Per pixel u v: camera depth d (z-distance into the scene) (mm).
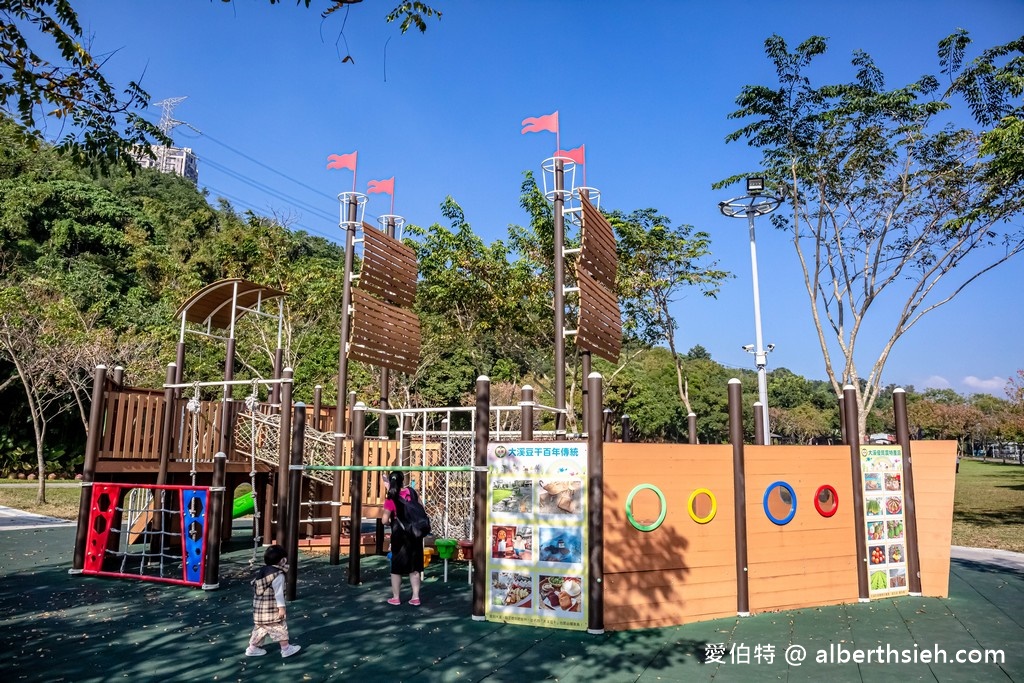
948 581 9516
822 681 5527
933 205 18094
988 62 15711
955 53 16109
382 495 12688
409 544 8281
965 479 39438
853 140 18625
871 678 5609
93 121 7336
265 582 6152
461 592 9086
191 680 5426
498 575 7520
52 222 37406
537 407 9031
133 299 35250
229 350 13773
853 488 9055
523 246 22672
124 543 13172
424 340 26812
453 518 11828
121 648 6309
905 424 9586
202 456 12508
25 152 38188
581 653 6273
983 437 74688
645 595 7375
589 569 7117
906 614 8023
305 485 13766
